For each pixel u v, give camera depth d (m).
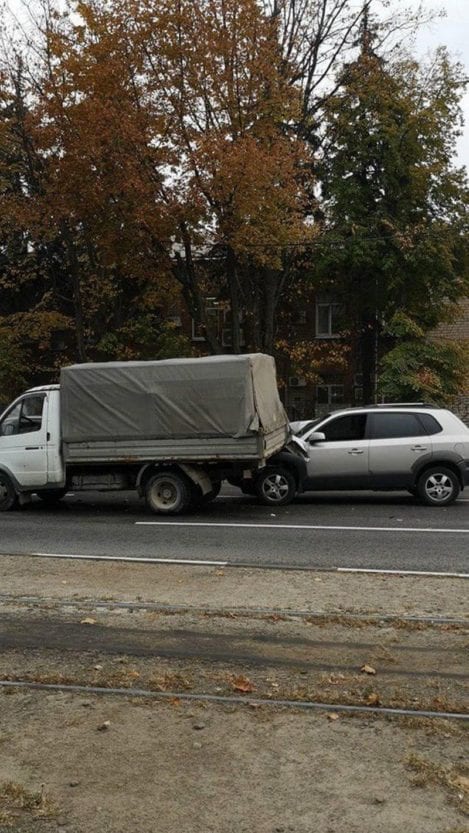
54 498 15.53
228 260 22.34
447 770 3.99
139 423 13.10
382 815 3.57
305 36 24.72
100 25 19.47
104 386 13.24
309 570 8.92
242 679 5.40
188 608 7.34
